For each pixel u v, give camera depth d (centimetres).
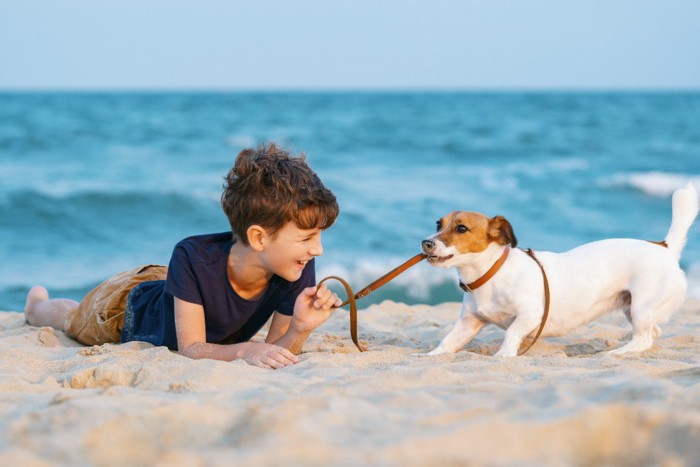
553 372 300
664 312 408
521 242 1180
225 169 1819
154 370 301
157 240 1134
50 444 204
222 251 364
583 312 410
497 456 193
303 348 418
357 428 214
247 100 6381
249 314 374
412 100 6681
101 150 2189
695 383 275
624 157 2347
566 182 1767
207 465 183
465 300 418
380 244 1098
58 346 432
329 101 6325
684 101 6209
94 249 1063
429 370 289
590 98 7194
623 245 419
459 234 393
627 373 291
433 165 2086
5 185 1462
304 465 182
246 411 225
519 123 3650
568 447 200
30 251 1030
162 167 1836
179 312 360
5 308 794
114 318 418
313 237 348
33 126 2942
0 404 256
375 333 483
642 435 203
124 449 203
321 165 2011
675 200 431
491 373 299
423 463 181
